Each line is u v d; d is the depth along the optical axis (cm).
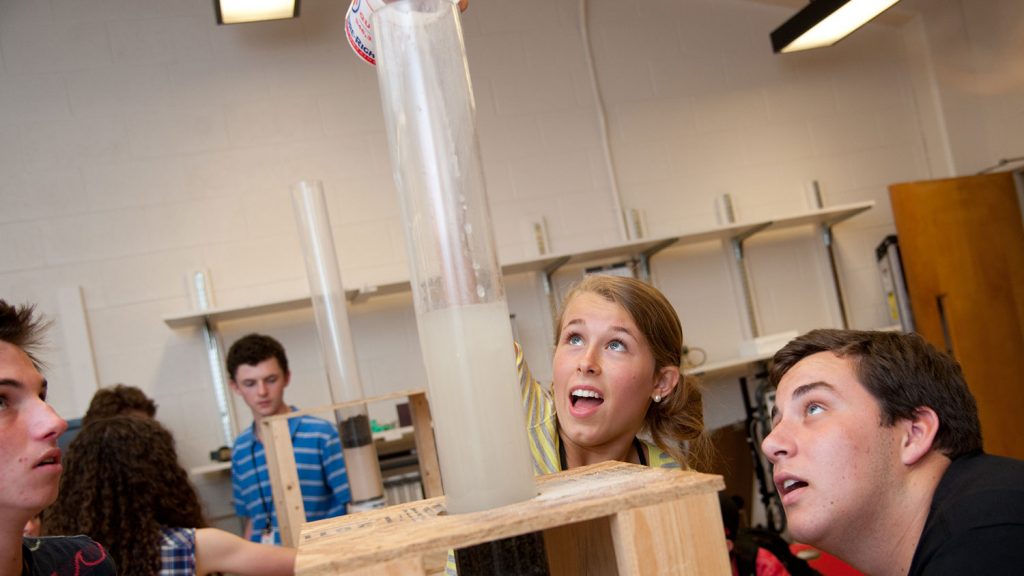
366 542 63
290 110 405
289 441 242
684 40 454
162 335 384
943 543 87
